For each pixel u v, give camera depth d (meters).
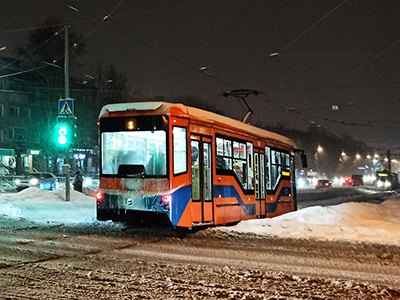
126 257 8.46
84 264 7.77
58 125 19.50
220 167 13.24
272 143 17.73
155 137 11.41
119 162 11.77
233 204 13.80
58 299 5.70
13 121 51.16
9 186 29.95
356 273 7.46
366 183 108.12
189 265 7.82
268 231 11.93
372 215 16.83
